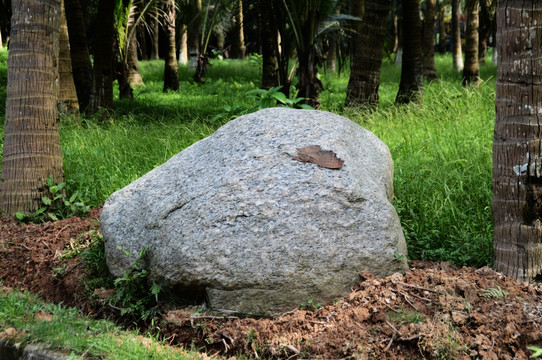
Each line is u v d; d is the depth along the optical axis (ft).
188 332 12.11
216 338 11.71
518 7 11.87
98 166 23.43
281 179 12.61
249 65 84.33
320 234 12.08
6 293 14.38
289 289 11.94
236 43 102.47
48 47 19.11
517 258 12.53
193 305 12.55
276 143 13.53
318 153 13.12
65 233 17.48
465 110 30.09
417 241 15.92
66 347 11.24
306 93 33.81
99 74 37.50
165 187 13.66
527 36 11.84
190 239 12.21
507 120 12.33
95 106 37.65
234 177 12.77
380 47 34.81
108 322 12.53
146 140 27.07
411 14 36.99
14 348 11.48
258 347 11.25
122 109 42.06
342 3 42.91
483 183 18.45
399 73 76.23
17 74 18.90
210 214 12.30
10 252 16.93
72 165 23.07
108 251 13.65
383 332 10.93
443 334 10.61
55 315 12.80
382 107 37.70
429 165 21.03
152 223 13.03
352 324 11.28
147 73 78.07
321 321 11.56
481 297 11.62
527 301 11.38
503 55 12.26
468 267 13.32
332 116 15.05
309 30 33.01
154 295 13.00
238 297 11.96
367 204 12.44
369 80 35.04
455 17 78.79
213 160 13.70
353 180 12.59
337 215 12.23
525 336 10.41
